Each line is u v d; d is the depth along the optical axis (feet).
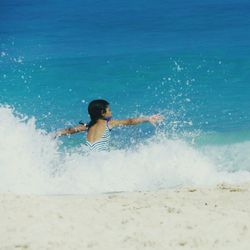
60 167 103.81
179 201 82.12
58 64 226.58
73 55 242.17
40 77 207.41
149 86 190.29
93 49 252.42
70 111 165.58
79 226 69.82
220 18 306.76
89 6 372.38
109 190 97.60
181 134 138.92
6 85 196.65
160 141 128.06
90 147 106.42
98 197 85.30
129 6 363.56
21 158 104.27
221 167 116.57
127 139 135.44
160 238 65.46
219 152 126.62
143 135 138.92
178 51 238.48
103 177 101.24
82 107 169.58
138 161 109.29
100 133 106.63
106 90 188.14
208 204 80.12
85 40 272.10
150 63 221.46
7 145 107.14
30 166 102.37
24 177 98.78
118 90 187.52
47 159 105.91
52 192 94.89
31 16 347.36
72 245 63.67
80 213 75.15
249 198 83.71
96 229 68.74
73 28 303.48
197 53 233.14
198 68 210.38
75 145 132.46
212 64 214.69
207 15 317.63
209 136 138.21
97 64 224.74
